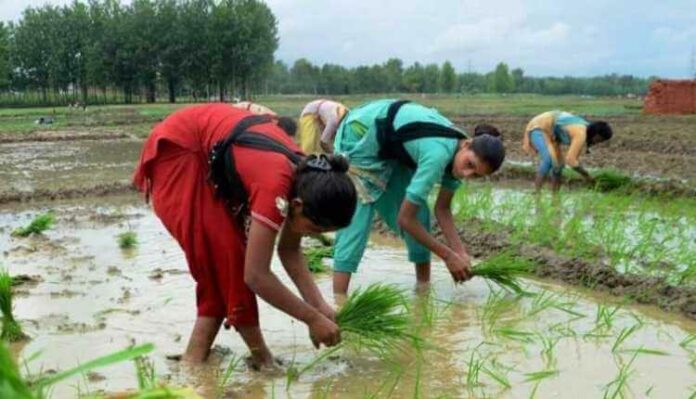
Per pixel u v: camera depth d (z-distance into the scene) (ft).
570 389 14.02
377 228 29.60
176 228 14.01
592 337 17.12
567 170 43.75
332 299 19.86
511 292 20.72
